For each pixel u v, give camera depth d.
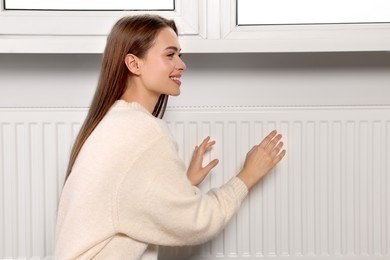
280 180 1.64
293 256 1.66
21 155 1.63
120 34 1.21
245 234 1.66
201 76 1.71
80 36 1.66
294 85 1.71
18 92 1.71
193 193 1.18
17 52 1.53
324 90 1.71
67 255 1.10
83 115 1.62
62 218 1.17
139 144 1.11
